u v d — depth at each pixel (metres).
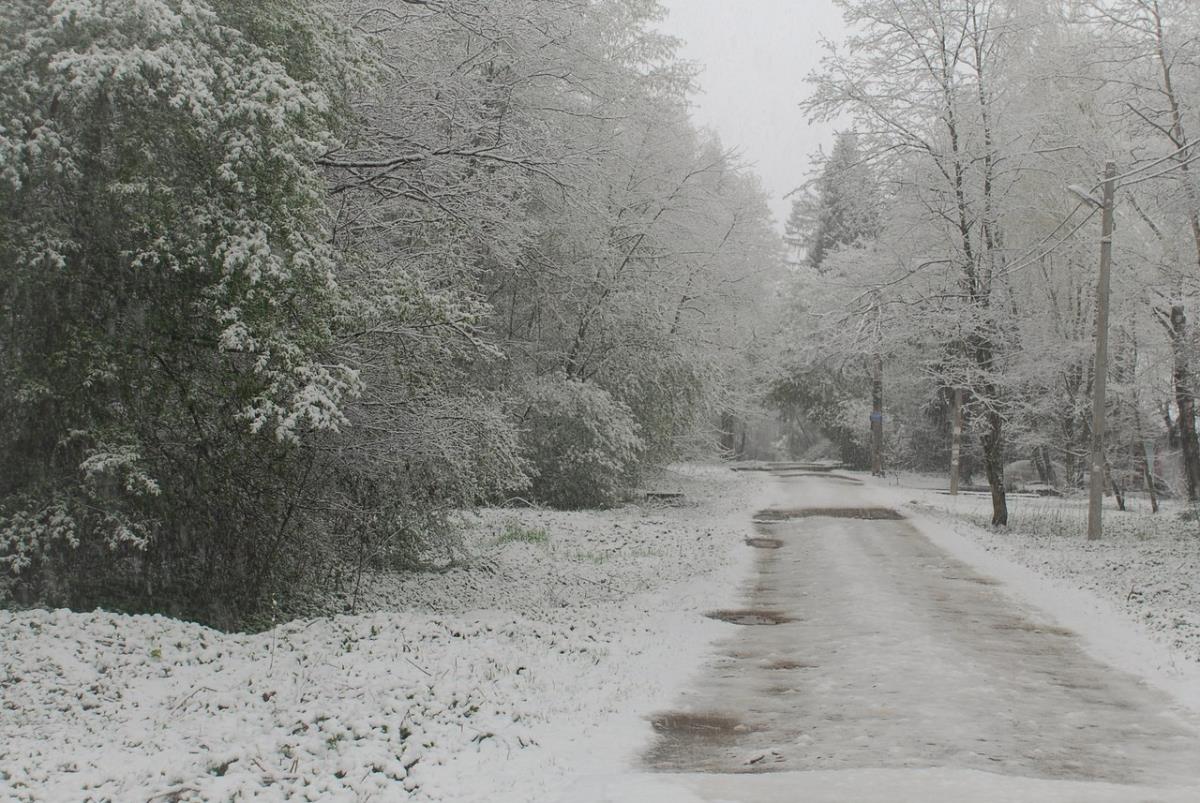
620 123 23.78
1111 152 25.84
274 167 10.05
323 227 11.17
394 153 14.05
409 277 12.07
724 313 34.97
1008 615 13.12
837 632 11.91
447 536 15.27
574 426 26.94
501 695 8.30
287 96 9.97
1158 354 30.92
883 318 27.41
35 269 9.75
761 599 14.78
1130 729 7.77
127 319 10.47
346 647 9.64
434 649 9.71
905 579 16.25
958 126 26.95
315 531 12.78
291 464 11.81
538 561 18.34
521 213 15.96
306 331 10.40
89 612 10.16
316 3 11.33
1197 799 5.77
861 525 25.11
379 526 13.76
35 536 9.77
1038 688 9.15
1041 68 25.80
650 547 20.31
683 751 7.22
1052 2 26.25
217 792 5.88
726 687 9.34
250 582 11.92
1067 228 27.36
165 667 8.90
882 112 27.22
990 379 26.34
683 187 28.56
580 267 24.55
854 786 6.06
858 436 60.56
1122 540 22.56
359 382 10.65
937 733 7.55
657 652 10.77
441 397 13.74
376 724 7.30
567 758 6.91
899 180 27.48
